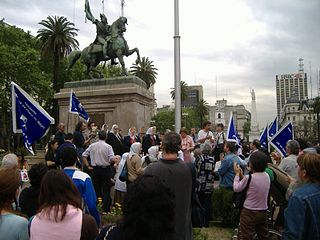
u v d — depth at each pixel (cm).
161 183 251
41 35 4509
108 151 974
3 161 540
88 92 1917
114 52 2039
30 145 761
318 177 373
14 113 762
